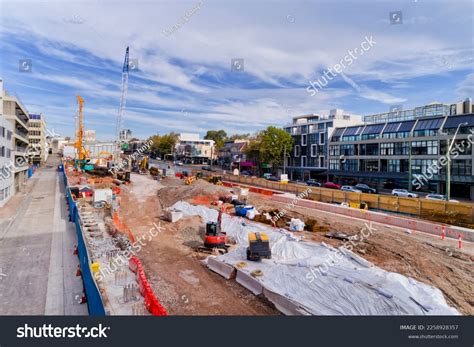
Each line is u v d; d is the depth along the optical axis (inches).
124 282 560.7
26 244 828.6
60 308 502.9
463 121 1705.2
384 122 2242.9
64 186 1941.4
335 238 902.4
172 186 1903.3
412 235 961.5
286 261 678.5
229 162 4126.5
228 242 866.8
